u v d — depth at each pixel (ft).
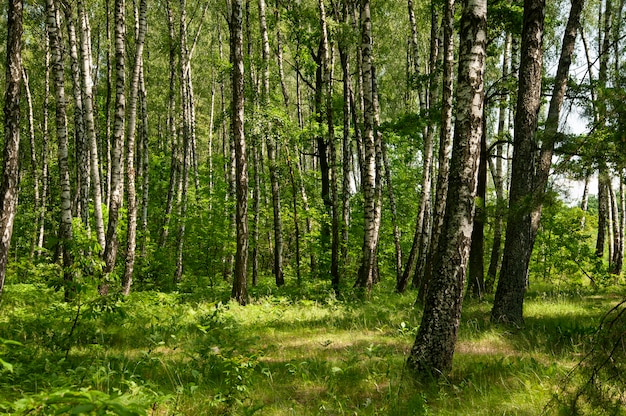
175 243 73.56
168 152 107.24
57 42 40.93
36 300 37.73
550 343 22.91
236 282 40.60
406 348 23.45
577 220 51.88
